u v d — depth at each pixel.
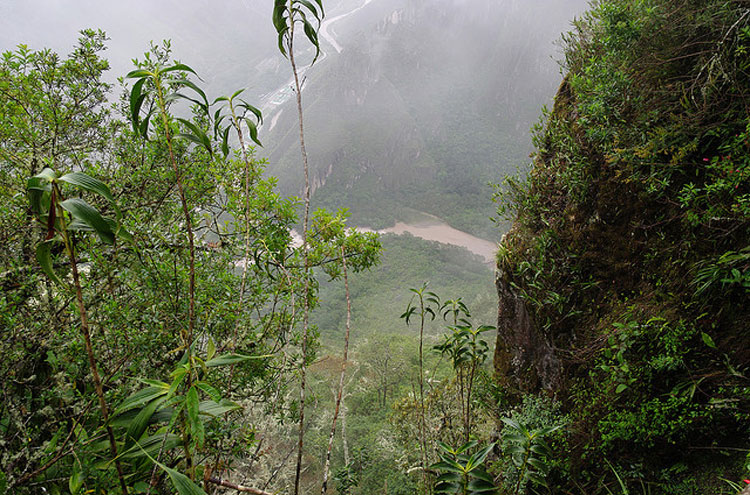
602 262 3.15
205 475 1.45
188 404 0.89
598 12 3.30
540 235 3.65
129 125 3.20
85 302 1.98
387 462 12.95
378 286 81.75
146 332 2.10
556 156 3.74
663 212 2.77
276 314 2.76
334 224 3.45
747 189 2.23
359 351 32.84
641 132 2.79
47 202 0.88
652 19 2.76
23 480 1.24
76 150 3.02
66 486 1.44
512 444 1.38
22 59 2.91
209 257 2.88
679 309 2.46
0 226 2.12
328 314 66.50
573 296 3.30
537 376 3.63
